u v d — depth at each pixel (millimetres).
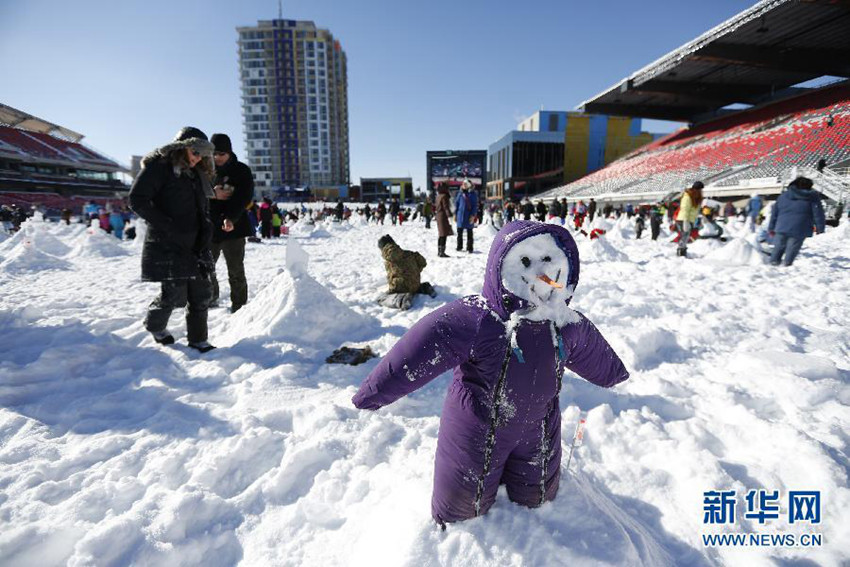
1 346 3734
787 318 4719
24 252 8664
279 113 128125
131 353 3598
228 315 4871
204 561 1722
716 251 8703
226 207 4531
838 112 32375
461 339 1480
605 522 1658
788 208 7516
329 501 1979
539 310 1477
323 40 126312
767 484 2080
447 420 1612
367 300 5527
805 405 2811
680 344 3889
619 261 8875
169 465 2160
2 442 2359
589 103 53250
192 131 3547
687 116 56406
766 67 38094
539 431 1619
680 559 1740
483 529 1601
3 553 1601
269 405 2812
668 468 2209
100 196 67625
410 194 87500
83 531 1754
